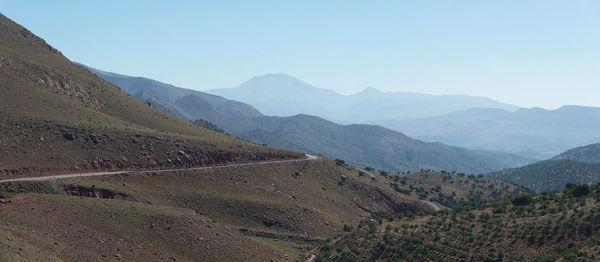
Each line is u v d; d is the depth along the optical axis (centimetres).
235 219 13788
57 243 7338
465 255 8488
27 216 8094
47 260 6153
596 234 7812
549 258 7506
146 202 12531
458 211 12206
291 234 13625
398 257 9262
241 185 16112
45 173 12125
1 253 5450
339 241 11588
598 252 7256
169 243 9131
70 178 12056
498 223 9431
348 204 18538
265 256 10200
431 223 10694
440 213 12688
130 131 16262
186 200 13800
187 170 15588
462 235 9306
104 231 8700
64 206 9169
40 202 9056
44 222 8088
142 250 8494
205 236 9788
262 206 14662
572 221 8419
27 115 14275
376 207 19312
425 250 9062
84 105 19050
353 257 9894
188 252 9081
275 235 13325
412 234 10088
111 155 14412
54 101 16762
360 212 18275
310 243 13250
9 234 6419
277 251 11000
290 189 17288
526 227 8775
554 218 8825
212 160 17025
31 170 11900
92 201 9925
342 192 19512
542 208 10106
